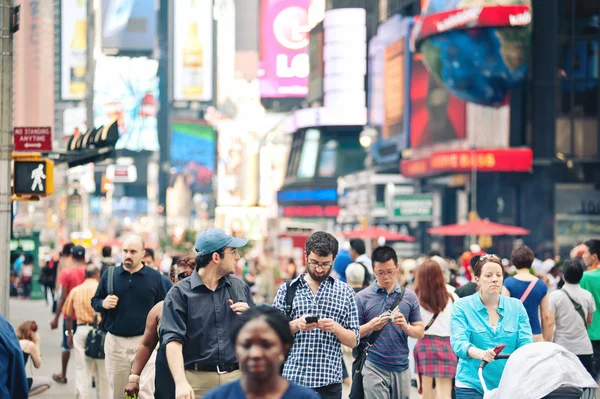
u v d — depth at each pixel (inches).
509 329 426.9
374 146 4069.9
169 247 2920.8
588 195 3068.4
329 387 417.7
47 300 1985.7
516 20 3011.8
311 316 398.3
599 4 3073.3
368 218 2262.6
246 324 225.0
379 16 4256.9
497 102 3078.2
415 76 3523.6
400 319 469.4
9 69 674.8
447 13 3112.7
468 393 427.2
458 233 1772.9
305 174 5034.5
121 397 552.1
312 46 5359.3
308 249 421.4
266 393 227.0
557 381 339.6
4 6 673.0
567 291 577.9
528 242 3065.9
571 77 3073.3
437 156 3129.9
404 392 493.7
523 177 3088.1
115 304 541.3
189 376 395.9
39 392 533.3
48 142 760.3
